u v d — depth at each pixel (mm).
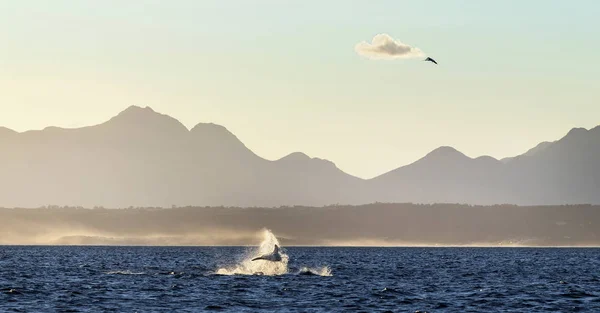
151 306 179250
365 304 186250
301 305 182625
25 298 192125
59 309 173625
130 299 191250
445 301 194625
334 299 194250
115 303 183875
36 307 176500
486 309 180750
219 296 197250
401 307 182250
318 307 179875
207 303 184375
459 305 187125
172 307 177750
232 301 187625
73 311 170875
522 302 193875
